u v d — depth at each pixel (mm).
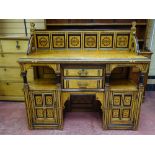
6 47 2496
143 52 2514
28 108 2012
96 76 1874
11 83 2711
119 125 2080
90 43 2221
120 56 1865
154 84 3213
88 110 2551
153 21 2828
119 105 1989
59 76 1860
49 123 2092
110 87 1973
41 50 2230
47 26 2600
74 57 1811
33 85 2055
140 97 1935
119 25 2605
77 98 2504
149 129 2119
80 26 2637
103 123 2072
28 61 1762
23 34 2816
